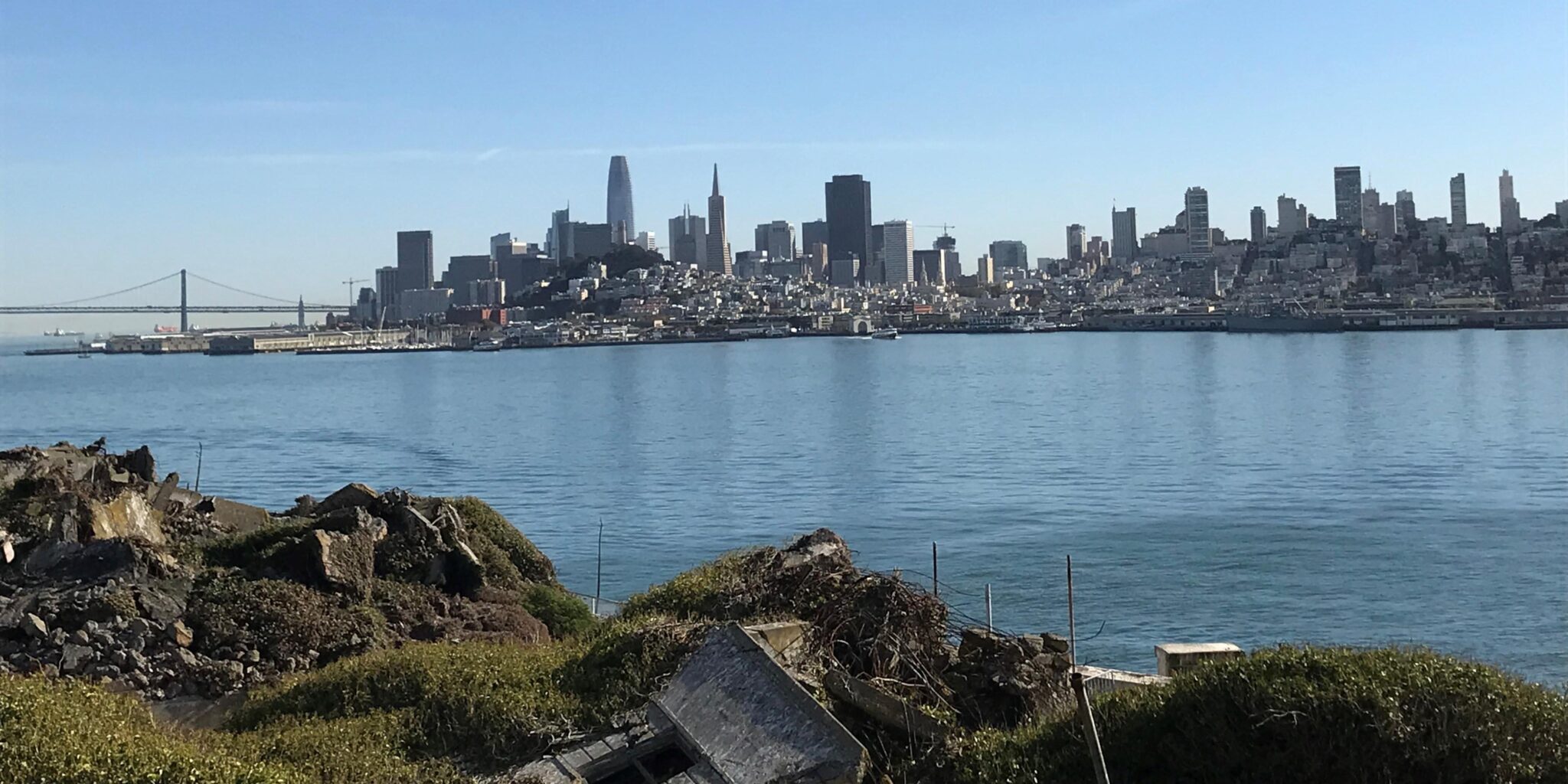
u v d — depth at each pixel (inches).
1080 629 1531.7
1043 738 549.3
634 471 3430.1
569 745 593.9
